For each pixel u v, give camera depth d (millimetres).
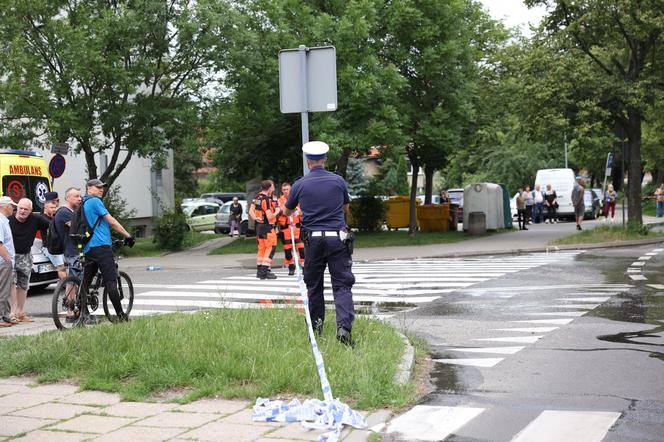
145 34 22203
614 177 64062
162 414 5375
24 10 21406
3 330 9930
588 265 16922
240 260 21562
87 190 9680
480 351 7750
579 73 23781
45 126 21719
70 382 6461
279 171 31547
